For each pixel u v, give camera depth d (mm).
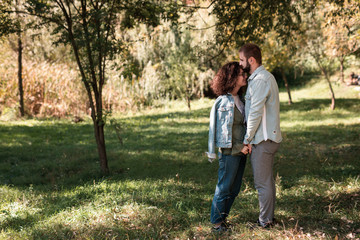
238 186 3152
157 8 6215
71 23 5844
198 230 3135
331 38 11234
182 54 17875
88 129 13078
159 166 6738
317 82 25062
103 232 3135
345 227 2998
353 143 8109
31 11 5656
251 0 6523
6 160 7715
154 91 19531
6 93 16656
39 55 19953
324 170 5457
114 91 18844
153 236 3010
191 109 18391
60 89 17391
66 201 4230
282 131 10617
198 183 5156
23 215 3803
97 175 6148
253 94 2852
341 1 6359
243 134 3031
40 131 12258
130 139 10609
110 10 5816
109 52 5742
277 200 3969
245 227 3070
